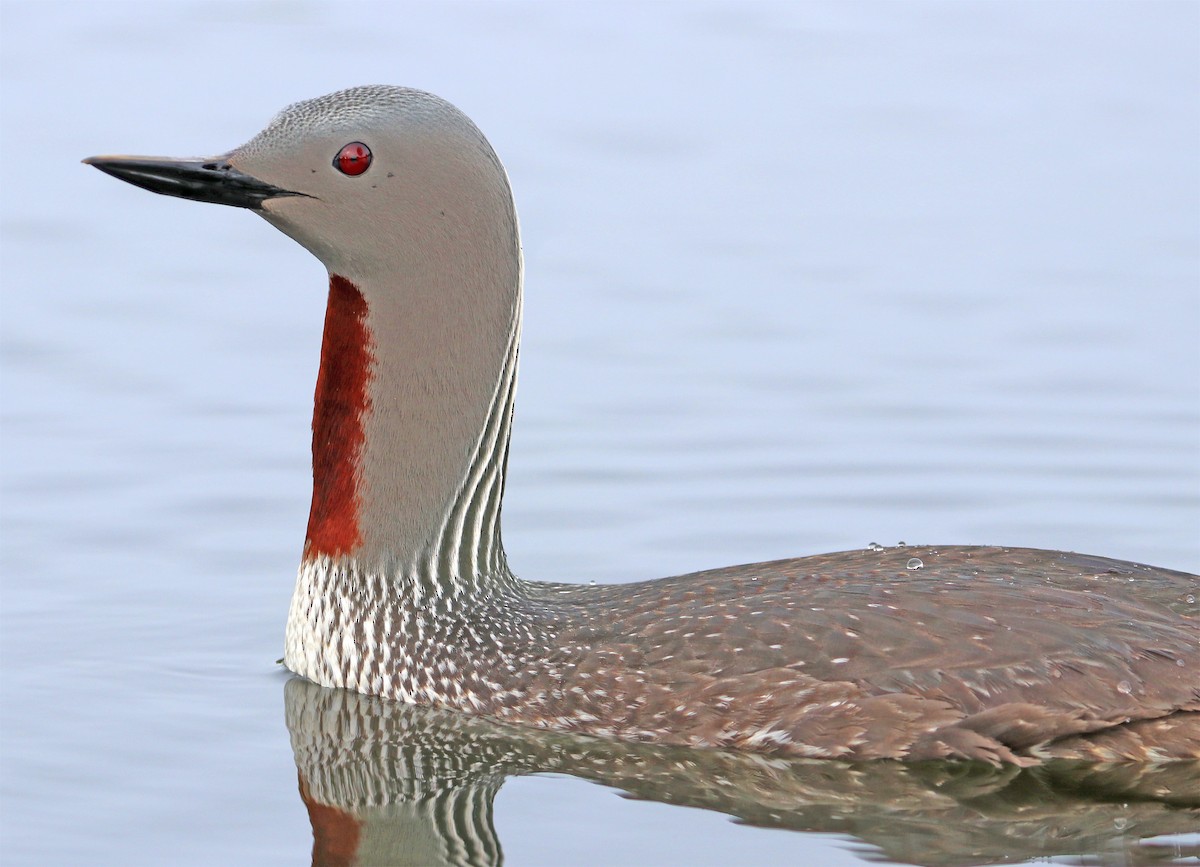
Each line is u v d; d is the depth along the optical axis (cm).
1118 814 1199
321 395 1361
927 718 1234
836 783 1238
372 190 1313
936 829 1181
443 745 1311
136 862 1145
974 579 1306
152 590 1612
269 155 1322
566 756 1295
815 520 1778
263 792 1238
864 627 1265
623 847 1163
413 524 1344
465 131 1327
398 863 1147
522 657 1320
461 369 1336
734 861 1142
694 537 1745
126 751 1295
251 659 1462
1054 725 1224
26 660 1457
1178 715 1230
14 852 1154
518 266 1346
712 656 1277
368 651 1359
